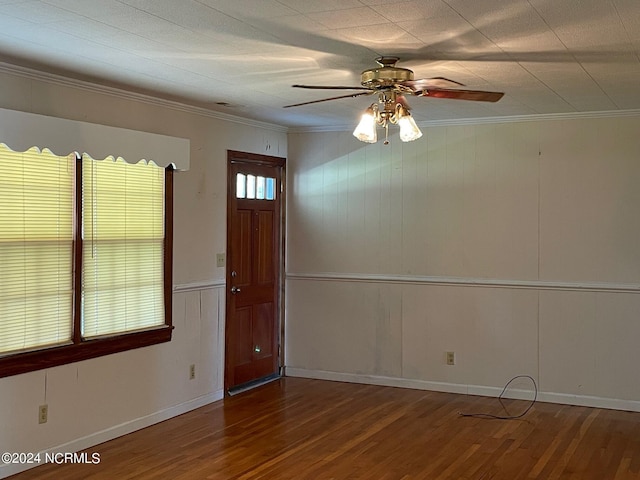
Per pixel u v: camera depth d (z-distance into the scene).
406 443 4.73
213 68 4.06
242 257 6.21
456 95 3.67
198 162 5.56
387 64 3.79
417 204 6.23
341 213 6.54
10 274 4.05
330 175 6.57
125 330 4.86
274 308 6.68
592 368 5.66
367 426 5.12
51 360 4.28
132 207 4.91
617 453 4.53
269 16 3.02
